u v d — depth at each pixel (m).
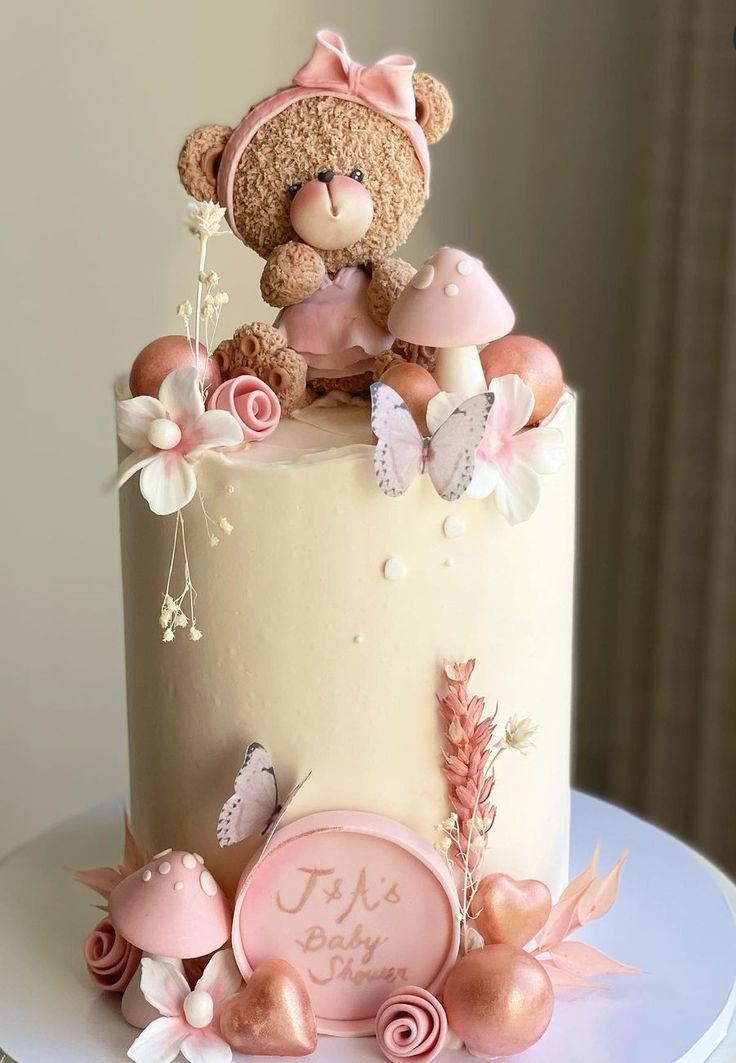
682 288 1.13
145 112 1.07
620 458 1.27
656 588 1.22
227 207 0.80
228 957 0.76
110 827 0.92
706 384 1.13
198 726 0.77
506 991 0.73
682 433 1.14
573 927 0.79
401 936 0.76
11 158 1.06
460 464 0.73
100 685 1.17
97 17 1.05
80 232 1.08
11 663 1.13
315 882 0.75
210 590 0.75
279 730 0.76
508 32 1.14
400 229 0.81
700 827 1.17
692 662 1.19
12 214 1.06
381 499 0.74
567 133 1.18
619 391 1.25
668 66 1.12
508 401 0.75
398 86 0.79
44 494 1.11
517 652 0.77
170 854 0.76
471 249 1.18
